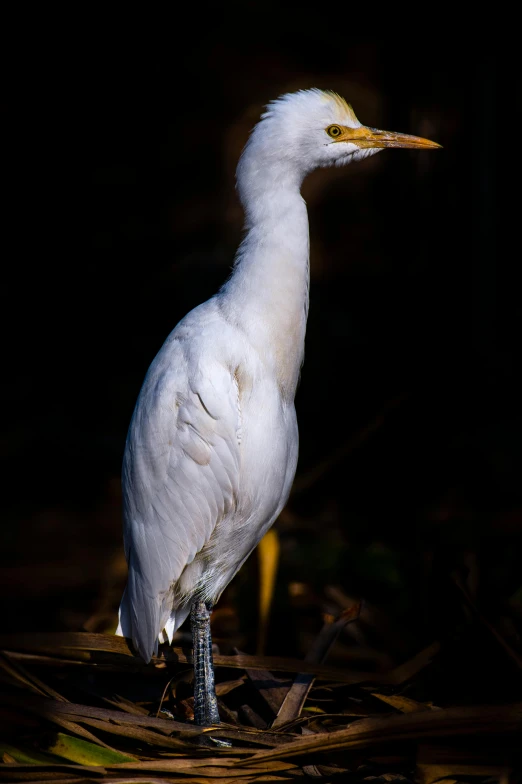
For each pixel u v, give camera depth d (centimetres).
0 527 1062
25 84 2130
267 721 531
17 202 2102
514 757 459
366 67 2186
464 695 550
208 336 510
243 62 2238
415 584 713
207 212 2136
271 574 644
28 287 1850
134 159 2225
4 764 455
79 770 452
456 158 1244
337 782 457
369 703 534
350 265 1886
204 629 534
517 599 672
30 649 539
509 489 1021
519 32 1165
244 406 509
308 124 524
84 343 1648
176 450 505
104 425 1361
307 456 1173
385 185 1463
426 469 1092
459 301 1254
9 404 1432
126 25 2080
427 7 1209
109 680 575
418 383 1225
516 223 1242
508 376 1227
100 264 1947
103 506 1142
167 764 455
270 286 516
